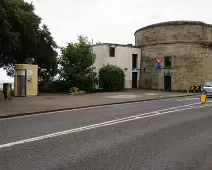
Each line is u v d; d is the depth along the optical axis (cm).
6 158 500
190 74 3003
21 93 1884
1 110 1127
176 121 938
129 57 3272
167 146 597
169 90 3056
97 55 3134
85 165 464
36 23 2103
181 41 3009
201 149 575
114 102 1555
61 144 603
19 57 2441
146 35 3306
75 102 1522
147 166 463
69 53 2475
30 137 666
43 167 452
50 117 1004
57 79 2539
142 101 1741
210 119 990
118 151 552
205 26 3080
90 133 722
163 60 3109
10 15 1770
